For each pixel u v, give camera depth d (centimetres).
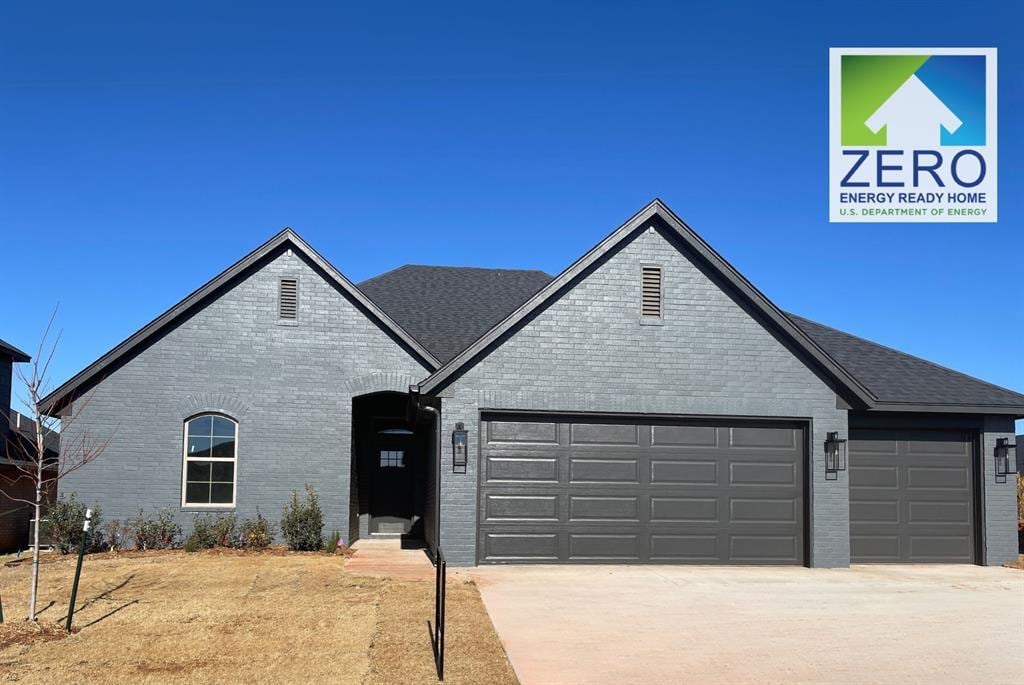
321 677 795
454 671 816
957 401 1605
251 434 1819
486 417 1509
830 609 1134
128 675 798
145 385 1792
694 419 1555
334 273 1864
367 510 2169
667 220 1556
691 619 1058
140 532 1733
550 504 1507
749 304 1575
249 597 1171
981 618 1086
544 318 1529
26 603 1121
